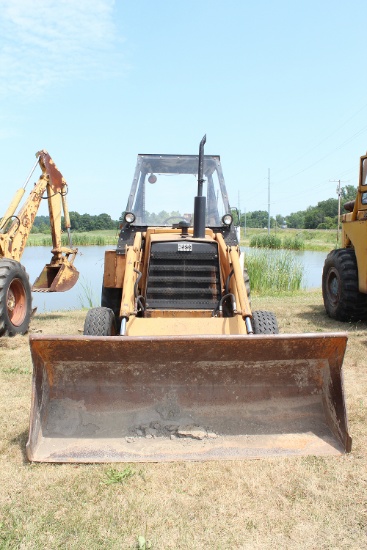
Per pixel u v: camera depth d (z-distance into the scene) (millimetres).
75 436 3490
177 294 4875
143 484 3113
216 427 3531
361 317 8039
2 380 5195
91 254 26344
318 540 2619
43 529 2711
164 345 3465
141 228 6020
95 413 3570
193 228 5367
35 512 2854
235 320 4406
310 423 3576
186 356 3553
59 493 3027
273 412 3598
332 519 2779
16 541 2619
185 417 3568
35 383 3447
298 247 32469
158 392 3609
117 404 3592
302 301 11055
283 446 3439
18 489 3070
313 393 3650
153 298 4875
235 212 6281
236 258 4812
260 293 13586
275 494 3006
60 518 2803
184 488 3070
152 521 2779
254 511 2855
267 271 14461
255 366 3617
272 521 2771
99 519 2795
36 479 3172
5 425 3994
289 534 2664
